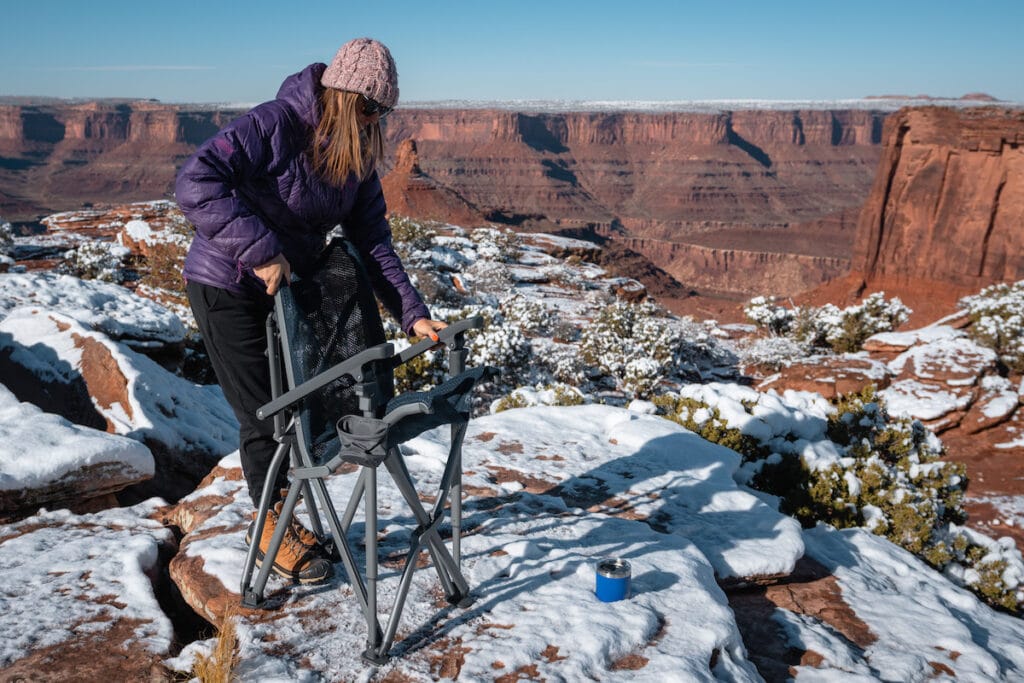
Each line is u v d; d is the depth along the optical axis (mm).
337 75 2400
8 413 4410
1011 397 16281
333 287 2541
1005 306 21422
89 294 8711
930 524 6469
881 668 3152
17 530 3482
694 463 4793
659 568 3152
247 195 2553
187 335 10148
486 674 2371
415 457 4344
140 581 2924
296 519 3004
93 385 6133
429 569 3018
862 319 27656
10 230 29359
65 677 2402
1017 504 13109
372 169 2760
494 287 30234
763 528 3957
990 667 3256
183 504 3717
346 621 2664
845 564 4344
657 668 2457
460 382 2410
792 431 6957
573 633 2596
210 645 2533
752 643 3291
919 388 16797
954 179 55812
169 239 25906
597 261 48594
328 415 2412
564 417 5516
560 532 3500
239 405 2867
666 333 22391
